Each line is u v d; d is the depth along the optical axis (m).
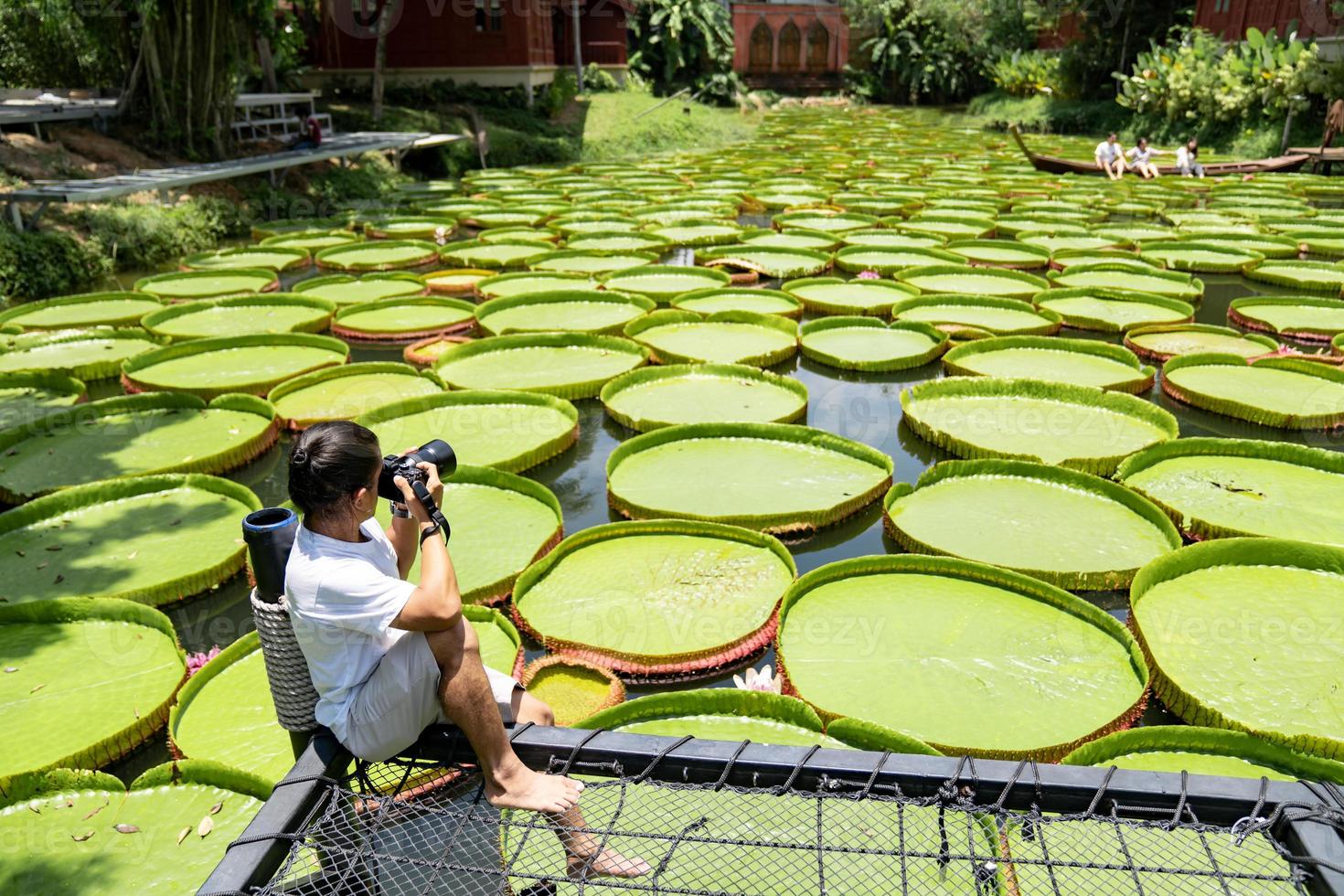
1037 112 30.53
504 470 5.87
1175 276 10.43
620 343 8.15
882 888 2.54
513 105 24.52
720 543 4.86
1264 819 1.92
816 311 9.58
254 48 18.50
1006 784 2.03
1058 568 4.59
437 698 2.12
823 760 2.11
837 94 42.59
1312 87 20.41
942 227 14.02
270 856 1.90
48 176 12.18
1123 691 3.65
